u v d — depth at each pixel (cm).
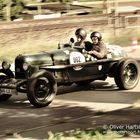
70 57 2619
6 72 2617
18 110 2386
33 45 4762
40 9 5988
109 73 2812
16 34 4678
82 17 5238
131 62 2794
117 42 5131
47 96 2444
